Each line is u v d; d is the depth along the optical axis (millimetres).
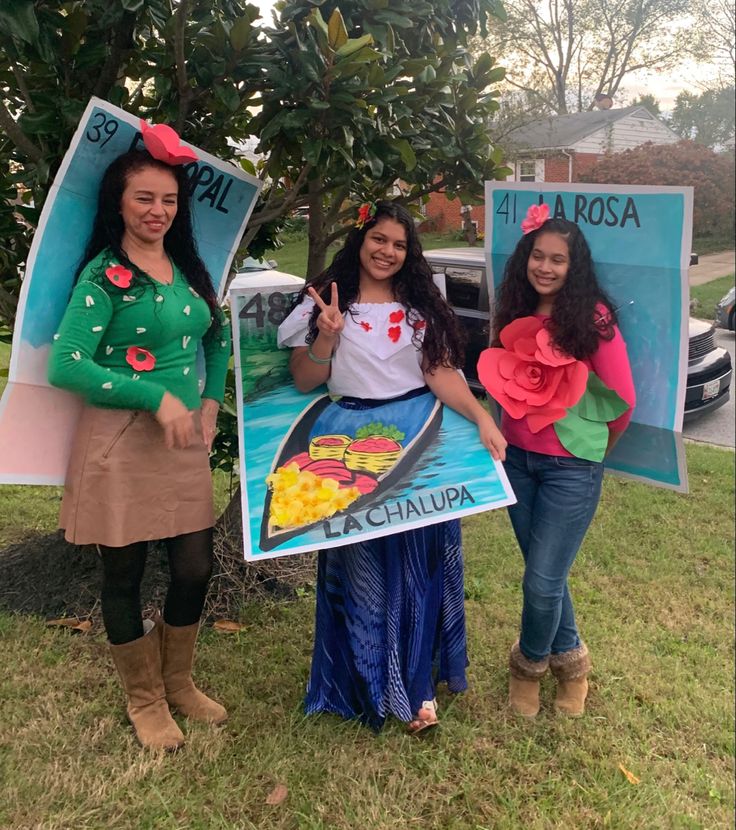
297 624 3213
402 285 2307
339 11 2312
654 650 3109
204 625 3166
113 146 2053
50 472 2203
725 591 3666
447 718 2602
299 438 2367
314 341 2254
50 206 2023
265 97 2541
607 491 5105
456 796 2266
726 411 7492
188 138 2816
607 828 2172
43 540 3713
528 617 2492
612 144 21094
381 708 2479
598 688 2818
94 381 1946
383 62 2686
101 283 1980
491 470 2334
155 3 2307
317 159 2453
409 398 2393
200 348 2424
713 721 2658
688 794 2334
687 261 2209
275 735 2463
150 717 2398
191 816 2127
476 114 3066
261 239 3543
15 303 2963
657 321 2328
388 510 2273
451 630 2596
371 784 2281
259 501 2285
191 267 2266
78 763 2279
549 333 2275
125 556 2219
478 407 2383
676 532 4406
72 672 2752
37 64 2387
